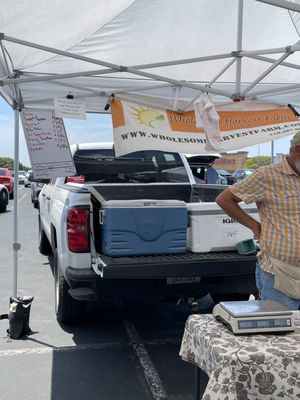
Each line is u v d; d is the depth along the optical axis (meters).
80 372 3.83
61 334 4.65
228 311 2.24
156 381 3.68
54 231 5.36
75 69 4.76
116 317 5.21
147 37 4.29
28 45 3.55
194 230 4.10
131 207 3.92
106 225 3.91
